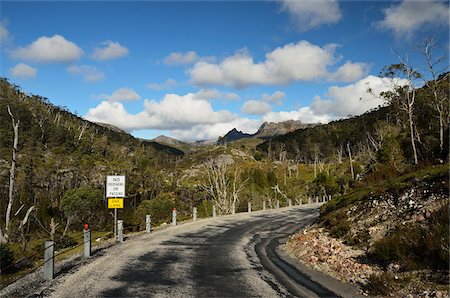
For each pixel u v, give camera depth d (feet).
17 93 370.73
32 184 182.50
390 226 44.21
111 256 43.11
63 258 42.14
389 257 34.24
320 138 458.09
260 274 35.17
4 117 286.66
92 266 37.37
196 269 37.09
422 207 43.62
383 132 159.63
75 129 393.09
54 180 202.18
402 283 27.96
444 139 78.54
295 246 50.67
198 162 410.52
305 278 33.58
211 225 82.17
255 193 186.29
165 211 159.43
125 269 36.42
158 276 33.83
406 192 48.67
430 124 105.81
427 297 24.49
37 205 146.00
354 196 60.75
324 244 46.37
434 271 28.53
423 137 99.19
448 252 28.27
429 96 105.60
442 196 42.78
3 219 123.13
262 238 62.59
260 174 229.04
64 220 153.99
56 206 176.96
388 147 98.94
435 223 35.50
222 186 165.27
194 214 95.25
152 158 339.36
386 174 71.67
